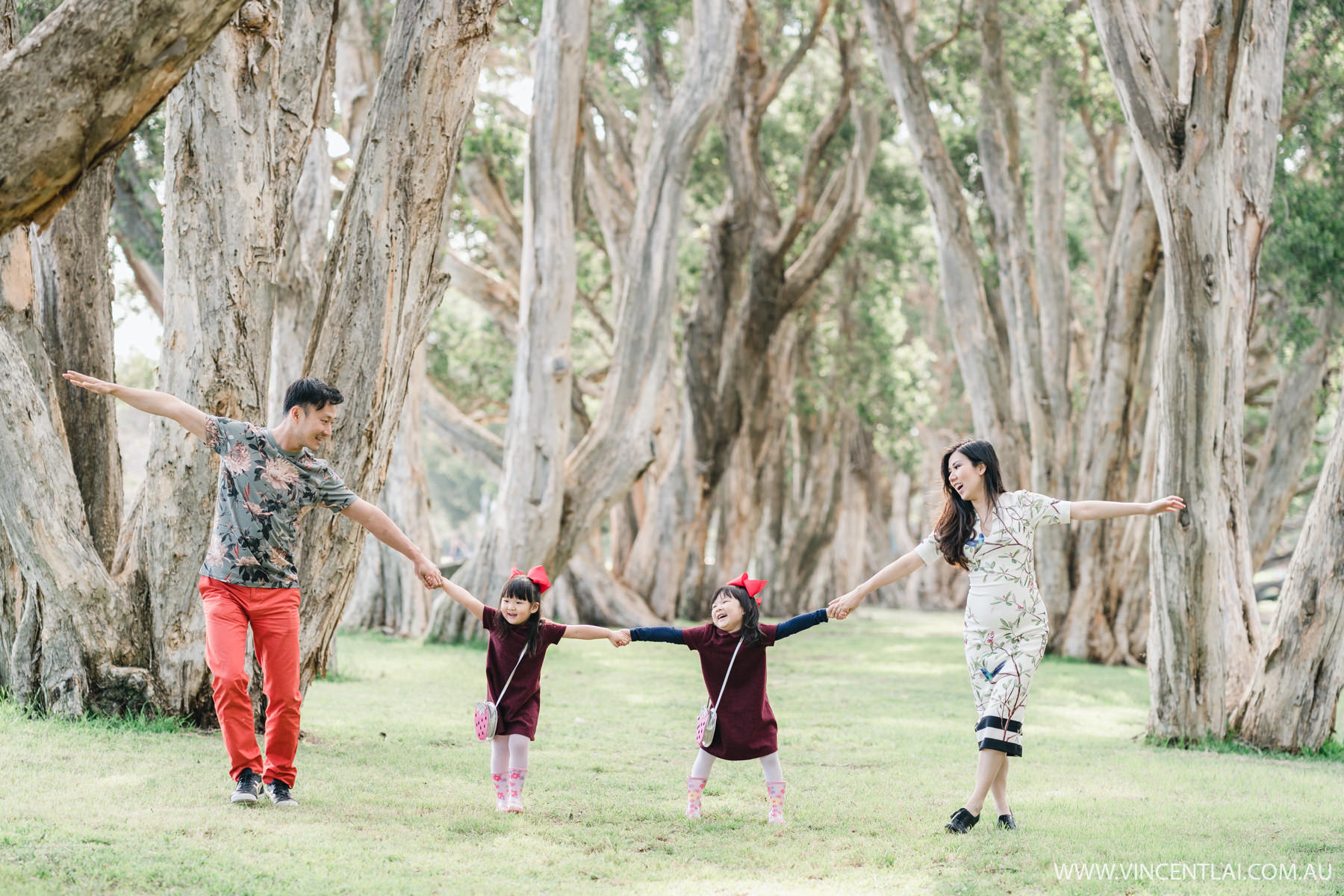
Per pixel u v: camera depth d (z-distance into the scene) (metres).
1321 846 4.96
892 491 41.81
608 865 4.30
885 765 6.93
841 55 20.92
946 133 21.78
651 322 16.73
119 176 15.33
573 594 21.28
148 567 7.00
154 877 3.84
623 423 16.67
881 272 28.03
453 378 26.80
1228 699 8.99
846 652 17.05
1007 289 18.64
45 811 4.67
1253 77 9.70
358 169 7.12
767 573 29.17
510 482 15.88
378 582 17.97
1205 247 8.38
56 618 6.80
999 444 17.50
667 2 17.50
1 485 6.65
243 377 7.02
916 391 28.08
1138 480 16.81
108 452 8.04
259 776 5.11
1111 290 17.25
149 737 6.44
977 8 17.59
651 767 6.61
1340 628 8.25
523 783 5.68
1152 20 13.84
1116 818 5.48
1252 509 18.25
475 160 20.27
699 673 12.62
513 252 21.03
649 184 16.75
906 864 4.48
